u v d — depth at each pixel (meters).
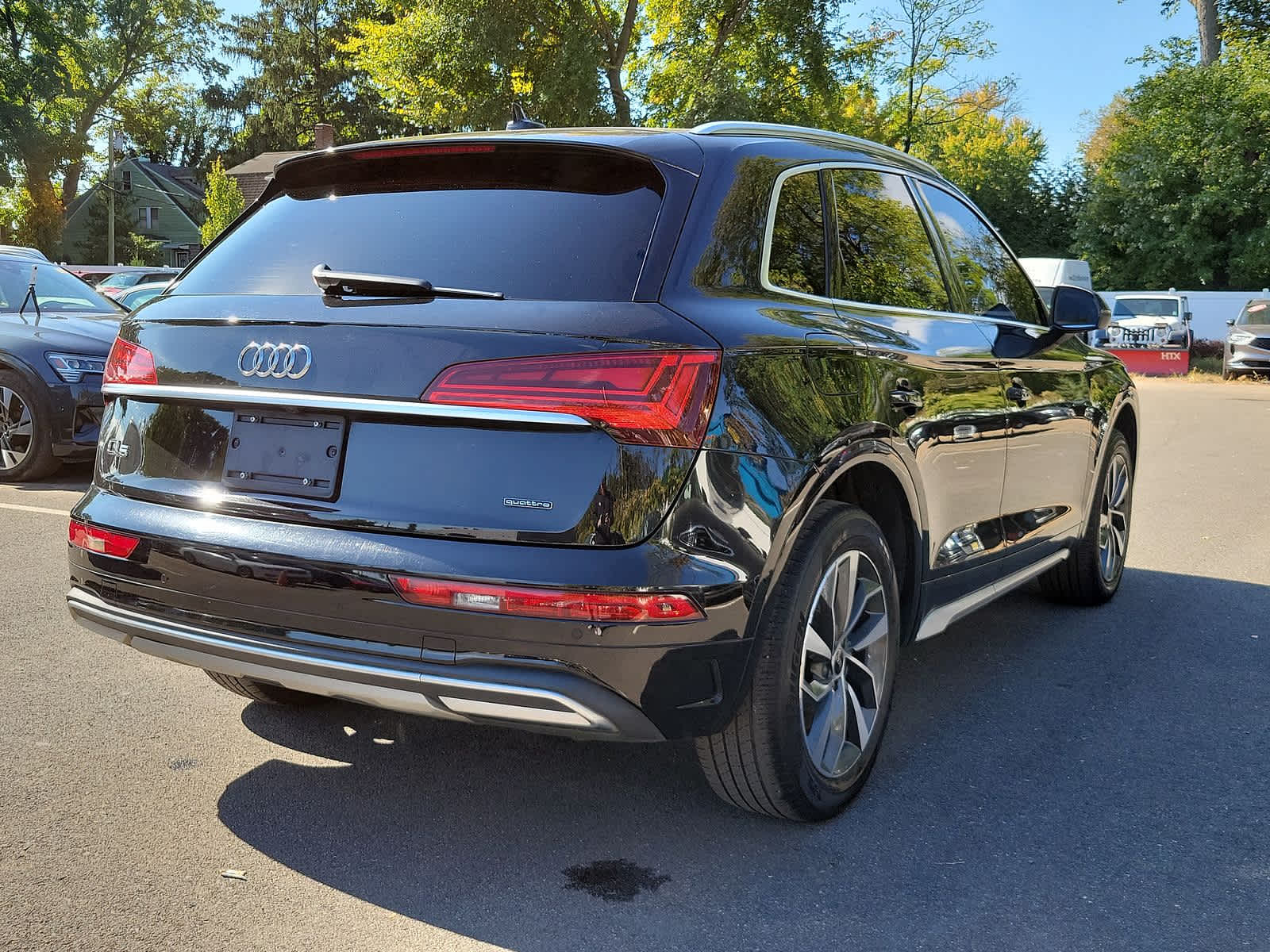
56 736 3.38
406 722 3.59
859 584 2.97
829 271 3.10
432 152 2.88
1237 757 3.41
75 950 2.25
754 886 2.58
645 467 2.32
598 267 2.52
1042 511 4.34
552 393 2.32
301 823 2.86
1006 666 4.30
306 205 2.99
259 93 65.25
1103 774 3.27
